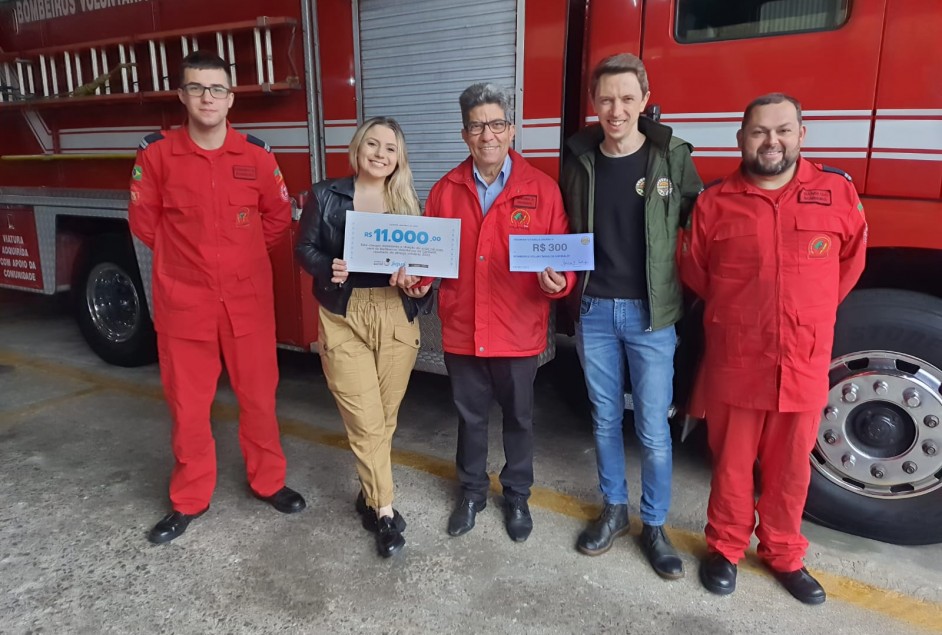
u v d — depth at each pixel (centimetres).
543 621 233
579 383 473
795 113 211
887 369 263
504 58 314
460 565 264
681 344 288
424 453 363
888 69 244
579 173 246
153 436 383
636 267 242
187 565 265
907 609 238
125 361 495
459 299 265
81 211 467
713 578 247
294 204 379
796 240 220
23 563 266
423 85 341
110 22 447
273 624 232
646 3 279
